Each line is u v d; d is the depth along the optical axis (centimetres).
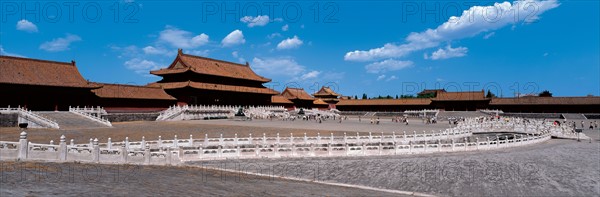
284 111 12619
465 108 14238
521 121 7025
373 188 2306
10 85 7231
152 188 1678
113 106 8962
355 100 16700
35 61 8244
